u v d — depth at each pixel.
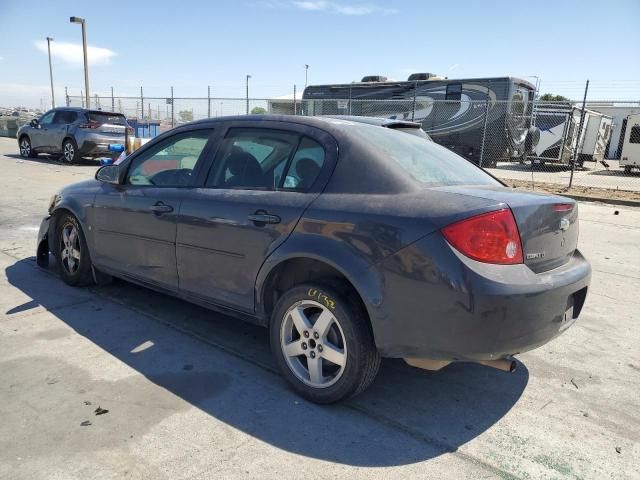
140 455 2.61
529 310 2.69
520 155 22.27
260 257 3.30
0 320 4.27
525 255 2.79
